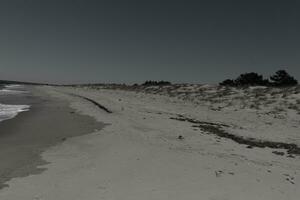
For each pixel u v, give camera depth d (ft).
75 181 28.17
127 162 33.60
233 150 41.78
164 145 41.81
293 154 41.88
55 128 58.18
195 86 162.50
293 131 59.82
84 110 87.97
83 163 33.76
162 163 33.30
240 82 160.86
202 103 114.93
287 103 92.53
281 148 45.37
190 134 50.75
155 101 122.42
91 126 58.75
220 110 92.94
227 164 33.76
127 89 218.38
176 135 49.49
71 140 46.57
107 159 34.96
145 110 85.46
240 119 74.33
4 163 34.50
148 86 207.31
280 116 78.84
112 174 29.91
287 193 26.63
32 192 25.76
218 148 42.24
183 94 145.28
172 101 123.85
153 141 44.09
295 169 34.40
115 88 250.16
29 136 50.83
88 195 25.04
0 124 64.28
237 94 120.26
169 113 81.05
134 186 26.91
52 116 76.43
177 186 27.02
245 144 46.96
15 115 80.02
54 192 25.72
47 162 34.60
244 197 25.22
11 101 129.08
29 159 36.04
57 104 111.96
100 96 151.84
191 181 28.19
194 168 31.83
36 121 68.03
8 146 43.42
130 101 117.91
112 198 24.44
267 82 155.84
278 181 29.40
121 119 65.46
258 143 47.88
